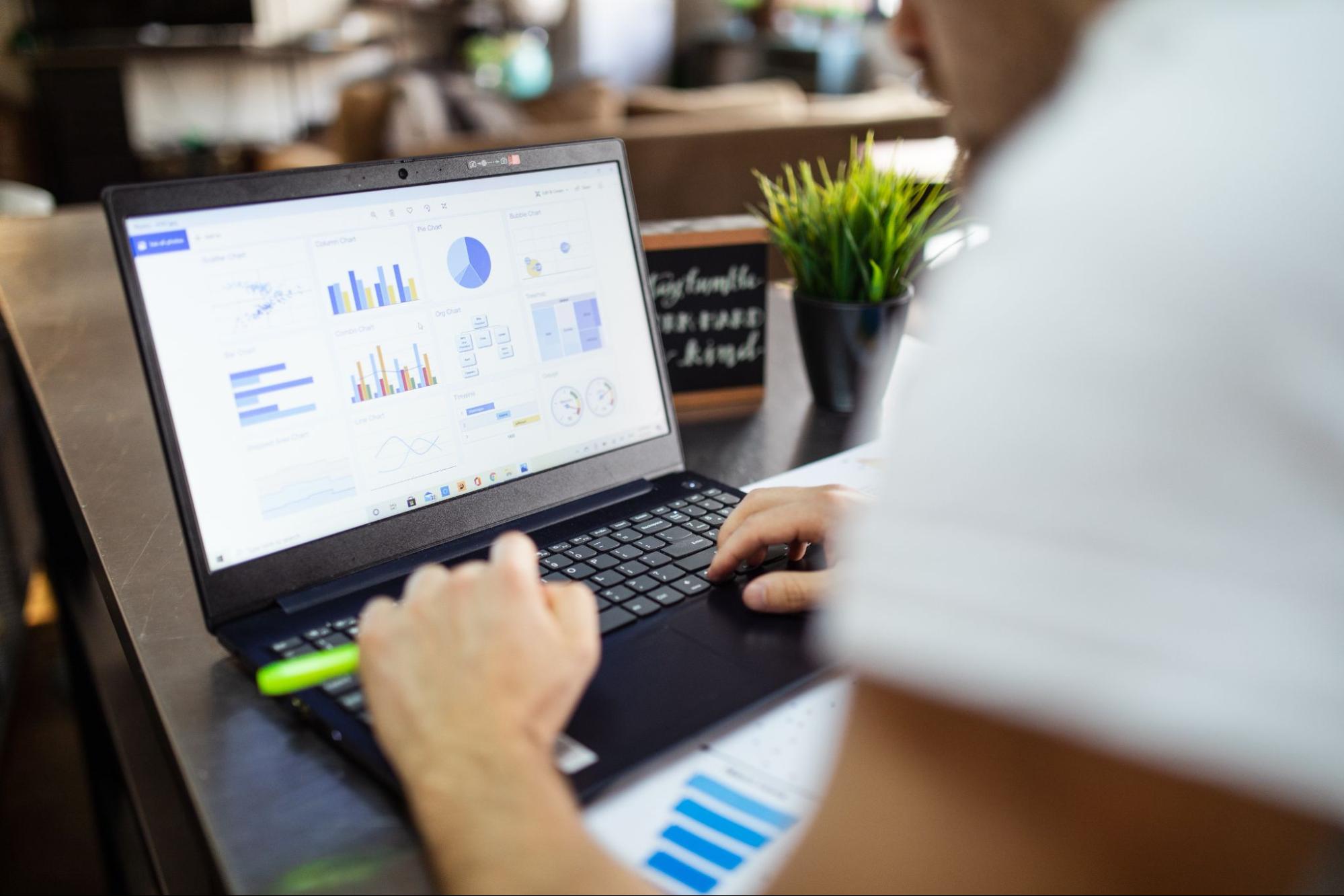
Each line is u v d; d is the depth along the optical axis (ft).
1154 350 1.11
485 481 2.61
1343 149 1.07
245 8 18.66
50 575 5.25
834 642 1.35
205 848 1.72
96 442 3.35
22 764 6.38
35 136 17.24
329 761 1.89
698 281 3.70
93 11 17.79
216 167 18.39
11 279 5.10
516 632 1.65
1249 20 1.14
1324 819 1.12
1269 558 1.08
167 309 2.14
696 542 2.62
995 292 1.22
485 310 2.64
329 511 2.34
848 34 19.67
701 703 1.97
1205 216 1.10
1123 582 1.13
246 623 2.20
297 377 2.31
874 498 1.34
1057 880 1.19
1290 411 1.07
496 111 14.47
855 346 3.64
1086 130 1.20
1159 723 1.13
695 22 22.80
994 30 1.26
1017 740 1.20
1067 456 1.15
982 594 1.20
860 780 1.28
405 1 20.31
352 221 2.41
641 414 2.98
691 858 1.60
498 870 1.41
